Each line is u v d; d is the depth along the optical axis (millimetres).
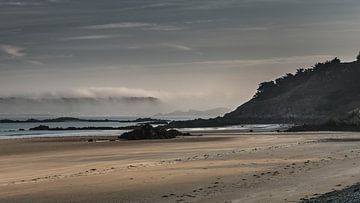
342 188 26266
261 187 27078
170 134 91062
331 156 45906
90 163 43844
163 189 27188
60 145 70250
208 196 24609
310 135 92312
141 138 87250
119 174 34219
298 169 35031
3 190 28203
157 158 47062
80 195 25984
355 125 117062
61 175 35156
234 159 43750
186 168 36938
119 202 23859
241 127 162625
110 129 163875
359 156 45469
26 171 38594
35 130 161875
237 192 25578
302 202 22297
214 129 144250
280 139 79000
